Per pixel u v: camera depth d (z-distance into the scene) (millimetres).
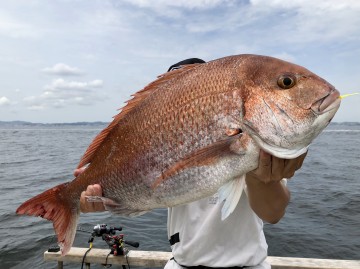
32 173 6066
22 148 12969
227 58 674
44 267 2023
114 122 741
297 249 2176
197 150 647
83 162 779
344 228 2570
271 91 619
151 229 2604
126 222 2789
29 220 3010
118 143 729
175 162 665
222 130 633
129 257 1272
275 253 2133
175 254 915
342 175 5430
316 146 13102
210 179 645
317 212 3043
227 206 629
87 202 757
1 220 3020
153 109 696
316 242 2275
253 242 864
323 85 610
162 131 679
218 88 646
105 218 2916
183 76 689
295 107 609
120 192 729
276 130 615
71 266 1911
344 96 611
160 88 705
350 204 3328
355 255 2088
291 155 611
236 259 849
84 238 2398
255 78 628
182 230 897
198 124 648
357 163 7203
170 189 675
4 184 4938
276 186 728
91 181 765
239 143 622
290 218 2832
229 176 637
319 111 604
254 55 664
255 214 868
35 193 4254
